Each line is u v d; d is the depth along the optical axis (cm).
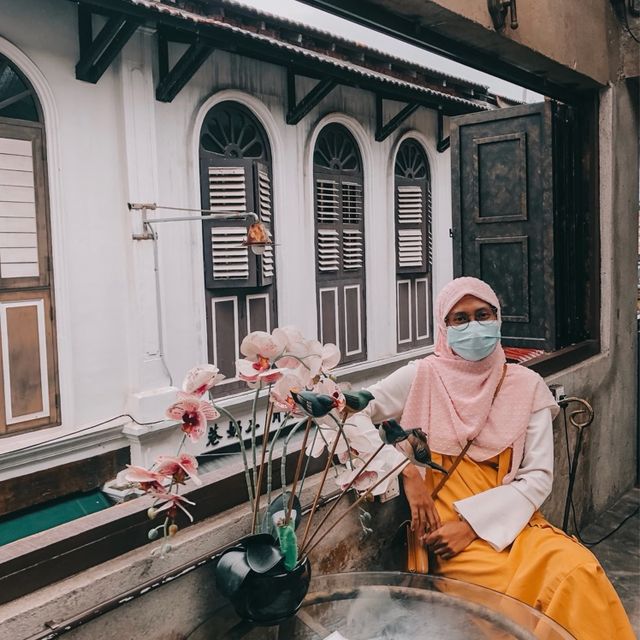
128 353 557
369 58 678
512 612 136
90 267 525
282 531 126
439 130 926
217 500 156
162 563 137
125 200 544
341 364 806
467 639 125
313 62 588
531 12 284
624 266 388
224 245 632
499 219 354
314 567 179
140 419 546
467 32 257
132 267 548
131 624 131
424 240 919
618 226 377
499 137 351
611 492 380
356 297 826
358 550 193
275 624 127
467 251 367
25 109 482
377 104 812
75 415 521
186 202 600
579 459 333
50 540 126
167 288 589
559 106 347
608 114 361
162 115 573
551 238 337
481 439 198
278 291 703
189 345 614
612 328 373
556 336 341
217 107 630
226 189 634
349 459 140
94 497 526
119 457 551
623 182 382
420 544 191
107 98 529
